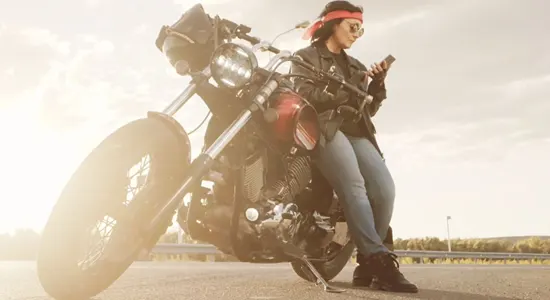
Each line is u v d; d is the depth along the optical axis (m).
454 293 3.45
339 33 3.86
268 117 2.86
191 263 9.93
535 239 42.38
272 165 3.14
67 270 2.19
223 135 2.74
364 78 3.62
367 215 3.54
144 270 5.85
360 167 3.79
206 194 3.09
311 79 3.31
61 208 2.16
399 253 20.78
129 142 2.27
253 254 3.20
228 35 2.99
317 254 3.66
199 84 2.77
